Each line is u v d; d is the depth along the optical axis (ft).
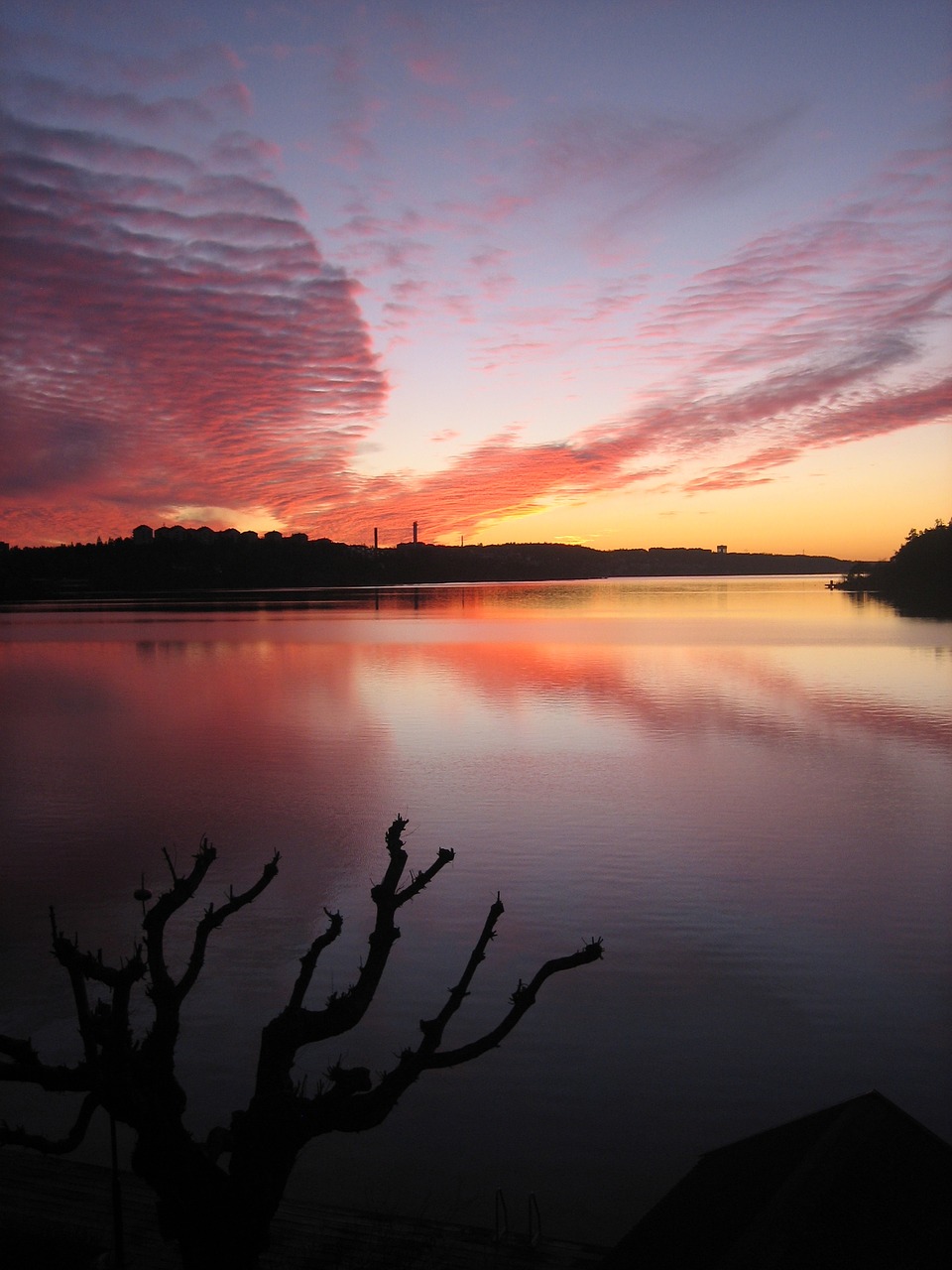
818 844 77.25
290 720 144.66
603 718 141.49
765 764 107.76
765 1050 46.32
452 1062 17.72
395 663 227.61
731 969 54.65
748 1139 26.32
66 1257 28.50
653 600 615.98
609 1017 49.62
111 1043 16.66
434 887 68.03
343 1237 31.12
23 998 51.39
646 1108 42.09
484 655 244.01
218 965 55.72
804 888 67.21
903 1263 18.74
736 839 78.79
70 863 74.38
